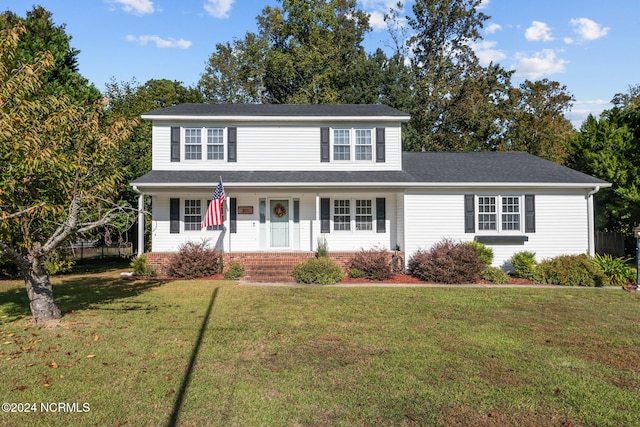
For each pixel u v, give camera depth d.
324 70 34.66
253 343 6.86
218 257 15.34
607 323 8.48
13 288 12.68
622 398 4.91
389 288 12.59
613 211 18.62
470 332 7.67
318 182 15.47
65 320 8.28
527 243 16.08
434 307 9.84
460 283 13.79
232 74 43.38
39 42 16.31
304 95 32.19
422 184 15.55
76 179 8.12
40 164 7.51
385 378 5.43
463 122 32.97
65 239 8.42
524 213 16.06
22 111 7.46
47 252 8.16
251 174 16.55
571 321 8.63
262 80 38.34
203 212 16.97
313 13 36.16
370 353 6.42
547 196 16.19
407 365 5.91
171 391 4.97
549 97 37.78
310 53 33.97
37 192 8.03
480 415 4.46
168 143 17.02
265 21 40.16
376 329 7.81
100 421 4.27
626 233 20.09
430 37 35.59
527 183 15.72
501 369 5.80
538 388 5.17
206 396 4.84
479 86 32.72
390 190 16.36
